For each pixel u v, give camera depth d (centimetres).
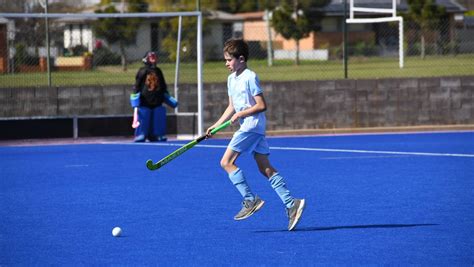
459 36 7875
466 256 1714
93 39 6119
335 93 4862
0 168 3381
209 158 3638
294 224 1992
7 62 5150
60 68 5819
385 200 2472
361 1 6519
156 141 4403
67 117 4475
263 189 2731
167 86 4850
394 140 4344
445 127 4872
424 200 2459
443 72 6912
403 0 8644
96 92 4806
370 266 1636
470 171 3109
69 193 2697
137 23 6372
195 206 2411
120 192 2705
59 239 1945
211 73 6681
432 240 1880
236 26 10250
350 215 2225
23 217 2262
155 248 1831
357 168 3238
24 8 6028
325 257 1719
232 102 2022
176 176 3080
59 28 5941
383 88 4888
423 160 3466
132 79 5806
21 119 4431
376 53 9625
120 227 2095
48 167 3397
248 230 2034
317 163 3416
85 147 4169
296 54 8388
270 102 4822
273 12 9344
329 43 10806
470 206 2339
